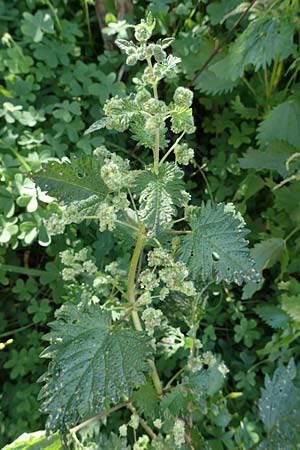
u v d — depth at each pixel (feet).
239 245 0.85
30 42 1.85
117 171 0.82
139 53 0.80
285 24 1.58
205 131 1.92
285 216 1.73
